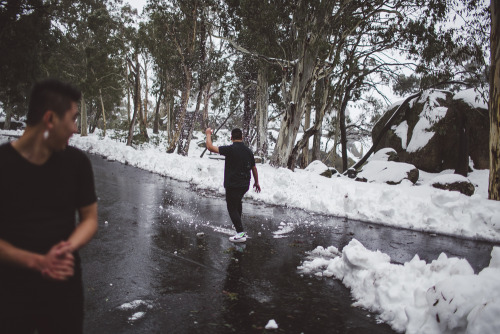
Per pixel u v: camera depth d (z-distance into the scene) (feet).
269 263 14.71
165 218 21.56
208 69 67.92
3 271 4.71
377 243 18.65
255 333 9.18
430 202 23.56
